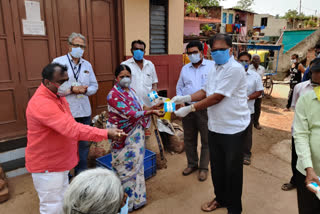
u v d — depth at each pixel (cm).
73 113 324
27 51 363
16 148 359
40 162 211
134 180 278
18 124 369
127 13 455
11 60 351
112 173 109
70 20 397
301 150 193
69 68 319
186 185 346
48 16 374
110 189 99
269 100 927
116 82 264
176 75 567
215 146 263
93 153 376
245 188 338
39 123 201
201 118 342
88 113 344
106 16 441
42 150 208
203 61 352
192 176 370
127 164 267
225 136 250
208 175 371
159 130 427
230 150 251
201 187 341
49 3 372
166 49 541
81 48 315
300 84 318
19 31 353
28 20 357
